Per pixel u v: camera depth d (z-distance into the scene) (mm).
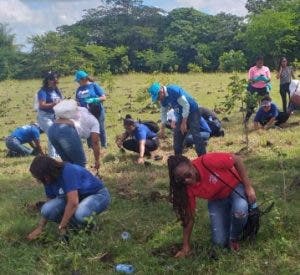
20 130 7562
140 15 51531
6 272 3367
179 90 5414
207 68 44281
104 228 4016
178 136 5570
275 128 7648
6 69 42312
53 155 6715
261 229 3676
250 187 3457
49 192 3820
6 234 4051
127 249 3625
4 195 5285
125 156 6590
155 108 11062
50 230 3924
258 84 8375
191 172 3295
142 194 4832
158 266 3357
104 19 51750
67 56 38438
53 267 3371
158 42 48312
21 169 6484
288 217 3852
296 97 8258
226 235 3500
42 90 6660
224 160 3412
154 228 3992
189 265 3305
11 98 16594
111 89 14133
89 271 3330
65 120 4438
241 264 3271
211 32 44969
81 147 4480
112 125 9484
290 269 3178
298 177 4781
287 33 36250
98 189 3881
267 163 5570
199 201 4484
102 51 38500
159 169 5867
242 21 45750
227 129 8000
